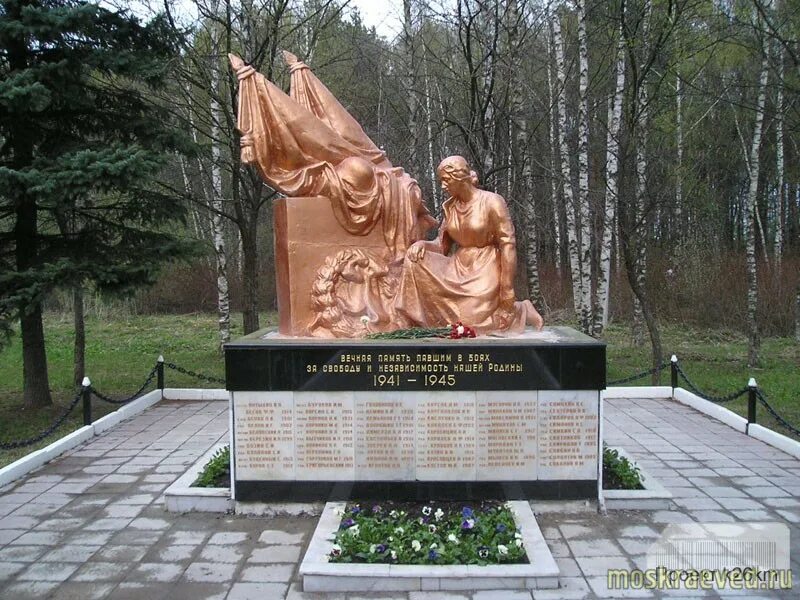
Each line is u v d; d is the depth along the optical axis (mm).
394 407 5484
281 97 6277
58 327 20656
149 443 7996
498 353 5430
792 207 23156
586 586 4285
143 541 5043
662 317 19656
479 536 4723
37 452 7156
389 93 16609
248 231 13133
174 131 9586
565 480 5492
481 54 12484
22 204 8898
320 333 6062
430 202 16562
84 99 8820
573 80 14258
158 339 18219
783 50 13125
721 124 20047
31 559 4750
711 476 6496
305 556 4457
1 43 8297
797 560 4652
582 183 12000
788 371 12742
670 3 9891
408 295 6152
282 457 5543
